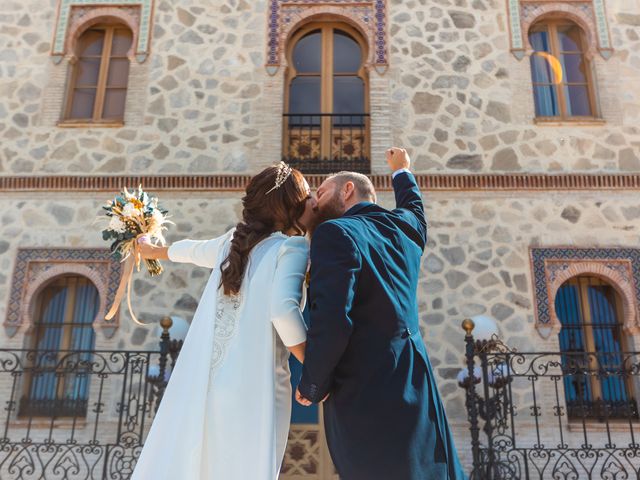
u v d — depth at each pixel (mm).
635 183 9141
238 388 2047
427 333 8656
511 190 9234
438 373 8469
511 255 8961
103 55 10312
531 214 9117
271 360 2096
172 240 9164
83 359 8883
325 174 9547
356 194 2455
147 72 9977
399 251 2162
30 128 9742
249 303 2172
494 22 10164
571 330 8914
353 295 1893
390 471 1843
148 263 3043
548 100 9969
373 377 1925
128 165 9562
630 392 8523
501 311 8727
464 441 8109
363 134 9812
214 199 9344
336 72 10203
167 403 2113
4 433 7953
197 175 9352
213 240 2594
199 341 2164
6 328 8789
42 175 9422
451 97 9781
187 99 9859
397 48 10039
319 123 9867
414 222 2389
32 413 8609
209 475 1965
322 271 1901
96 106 10039
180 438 2006
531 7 10203
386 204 9203
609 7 10094
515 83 9820
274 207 2328
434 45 10055
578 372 7168
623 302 8773
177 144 9656
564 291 9109
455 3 10273
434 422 1969
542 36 10320
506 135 9562
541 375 7160
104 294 8914
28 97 9891
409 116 9695
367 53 10164
